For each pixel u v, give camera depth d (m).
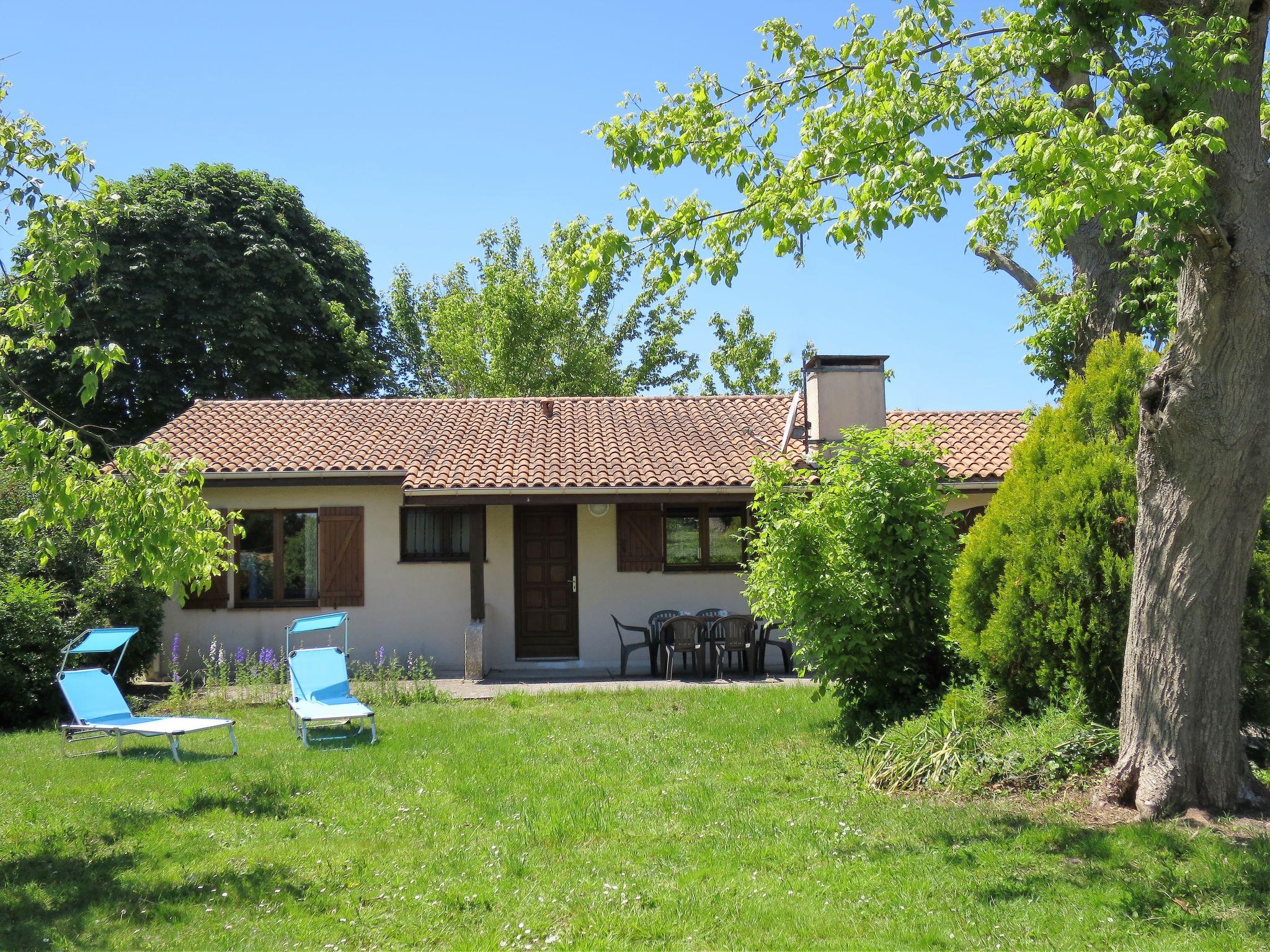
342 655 11.05
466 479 15.00
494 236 34.97
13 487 12.72
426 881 5.65
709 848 6.18
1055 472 7.79
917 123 6.79
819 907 5.17
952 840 6.18
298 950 4.72
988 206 6.54
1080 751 7.07
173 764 8.79
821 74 7.96
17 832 6.58
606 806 7.20
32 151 6.28
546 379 30.30
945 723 7.99
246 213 26.67
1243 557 6.30
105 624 12.55
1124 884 5.27
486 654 15.88
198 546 7.00
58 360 23.53
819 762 8.40
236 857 6.07
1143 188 5.42
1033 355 15.65
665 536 16.12
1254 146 6.27
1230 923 4.77
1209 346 6.08
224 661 15.63
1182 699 6.30
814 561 9.16
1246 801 6.27
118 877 5.71
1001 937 4.72
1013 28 7.05
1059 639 7.35
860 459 9.88
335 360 28.80
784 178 7.38
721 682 13.71
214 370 25.72
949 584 9.24
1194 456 6.18
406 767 8.54
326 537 15.95
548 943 4.79
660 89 8.14
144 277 24.41
